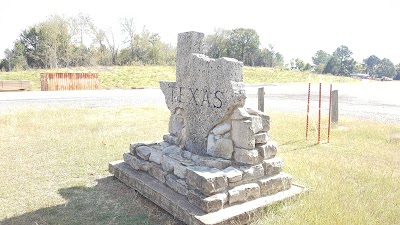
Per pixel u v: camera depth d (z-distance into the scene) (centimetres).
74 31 5559
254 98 2228
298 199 484
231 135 503
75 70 4331
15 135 936
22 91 2586
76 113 1344
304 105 1855
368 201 473
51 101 1816
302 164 665
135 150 613
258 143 500
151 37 6228
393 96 2569
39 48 5241
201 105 545
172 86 627
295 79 5328
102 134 958
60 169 657
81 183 583
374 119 1329
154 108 1564
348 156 744
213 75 518
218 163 486
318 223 397
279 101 2061
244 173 466
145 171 570
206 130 535
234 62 488
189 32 579
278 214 439
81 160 714
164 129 1048
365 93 2881
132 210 478
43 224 434
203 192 433
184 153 557
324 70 7988
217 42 7031
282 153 768
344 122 1198
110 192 544
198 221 402
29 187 563
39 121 1144
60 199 515
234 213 417
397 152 782
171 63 6353
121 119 1233
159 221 446
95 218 453
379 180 566
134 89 2989
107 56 5866
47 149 797
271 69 6316
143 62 6141
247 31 7094
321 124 1130
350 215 416
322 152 780
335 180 565
